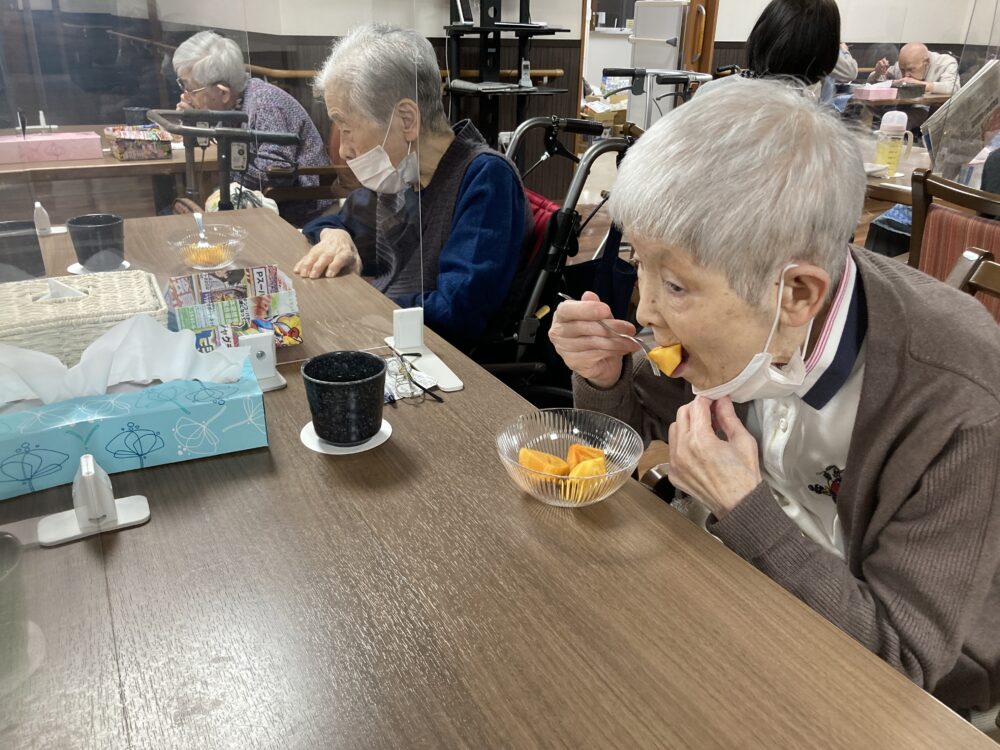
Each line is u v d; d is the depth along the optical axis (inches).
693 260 26.2
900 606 28.6
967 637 31.4
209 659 22.8
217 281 40.4
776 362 30.7
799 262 26.3
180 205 41.3
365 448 34.3
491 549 27.8
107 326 35.9
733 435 31.6
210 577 26.2
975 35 102.3
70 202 37.4
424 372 41.4
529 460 31.1
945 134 108.3
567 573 26.6
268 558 27.2
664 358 30.0
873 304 30.6
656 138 27.0
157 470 32.4
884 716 21.1
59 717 20.9
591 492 29.8
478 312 62.0
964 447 28.1
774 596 25.8
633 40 211.0
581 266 65.7
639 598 25.5
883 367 30.3
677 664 22.8
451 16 178.5
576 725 20.7
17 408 32.1
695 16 225.9
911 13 239.9
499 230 60.8
